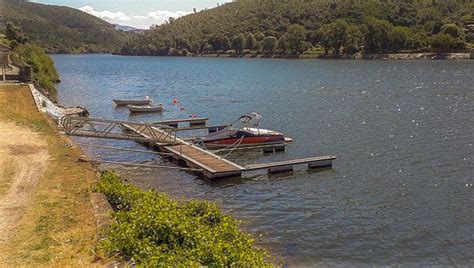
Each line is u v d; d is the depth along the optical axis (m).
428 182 24.27
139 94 69.94
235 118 46.81
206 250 11.52
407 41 152.50
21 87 49.12
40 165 21.16
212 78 98.31
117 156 30.78
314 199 21.97
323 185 24.23
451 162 27.92
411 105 51.47
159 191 23.31
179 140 32.31
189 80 94.62
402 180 24.72
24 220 14.13
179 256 11.13
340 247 16.48
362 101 55.78
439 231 17.94
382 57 152.00
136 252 11.50
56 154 23.39
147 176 26.11
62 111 44.38
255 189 23.72
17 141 26.17
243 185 24.44
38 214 14.63
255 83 83.56
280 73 106.31
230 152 32.38
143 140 30.91
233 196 22.58
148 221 12.54
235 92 69.81
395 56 149.88
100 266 11.09
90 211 14.98
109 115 50.56
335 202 21.47
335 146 33.16
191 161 27.28
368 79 84.56
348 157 29.94
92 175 19.94
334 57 165.62
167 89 76.94
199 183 24.83
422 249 16.39
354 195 22.47
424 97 58.00
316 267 14.92
